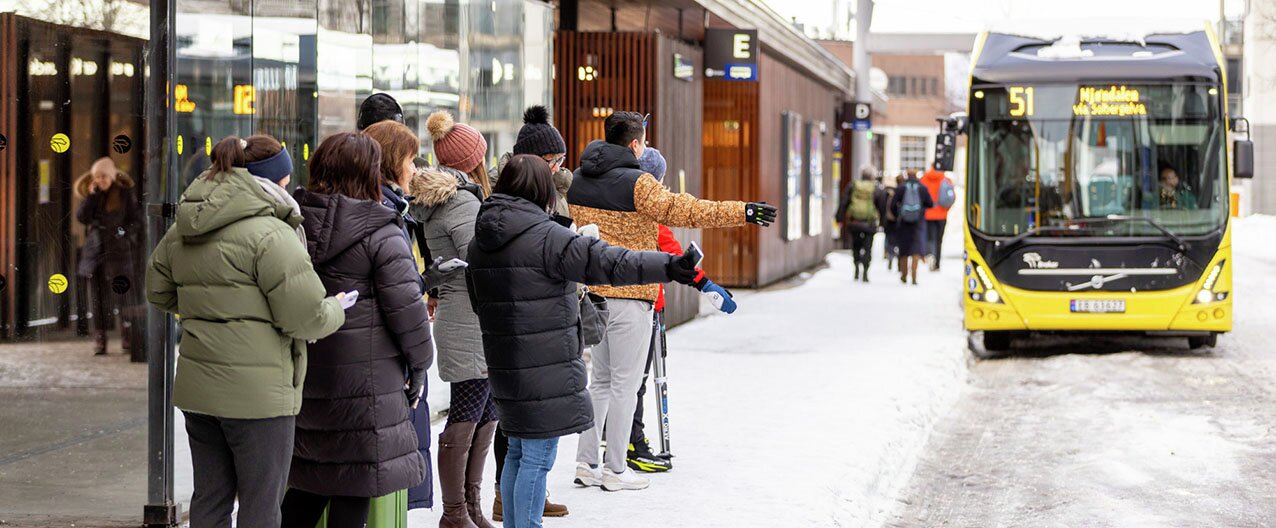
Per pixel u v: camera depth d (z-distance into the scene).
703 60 18.58
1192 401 11.44
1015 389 12.41
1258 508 7.66
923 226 24.34
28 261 6.48
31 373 6.50
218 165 4.89
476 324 6.36
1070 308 14.32
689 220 7.11
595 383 7.54
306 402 5.20
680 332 16.20
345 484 5.20
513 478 6.11
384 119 6.40
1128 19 14.95
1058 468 8.85
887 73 82.62
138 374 6.46
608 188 7.25
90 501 6.53
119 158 6.42
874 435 9.27
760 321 17.59
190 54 6.55
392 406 5.25
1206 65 14.37
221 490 5.13
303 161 7.75
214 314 4.87
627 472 7.59
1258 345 15.48
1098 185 14.40
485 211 5.80
